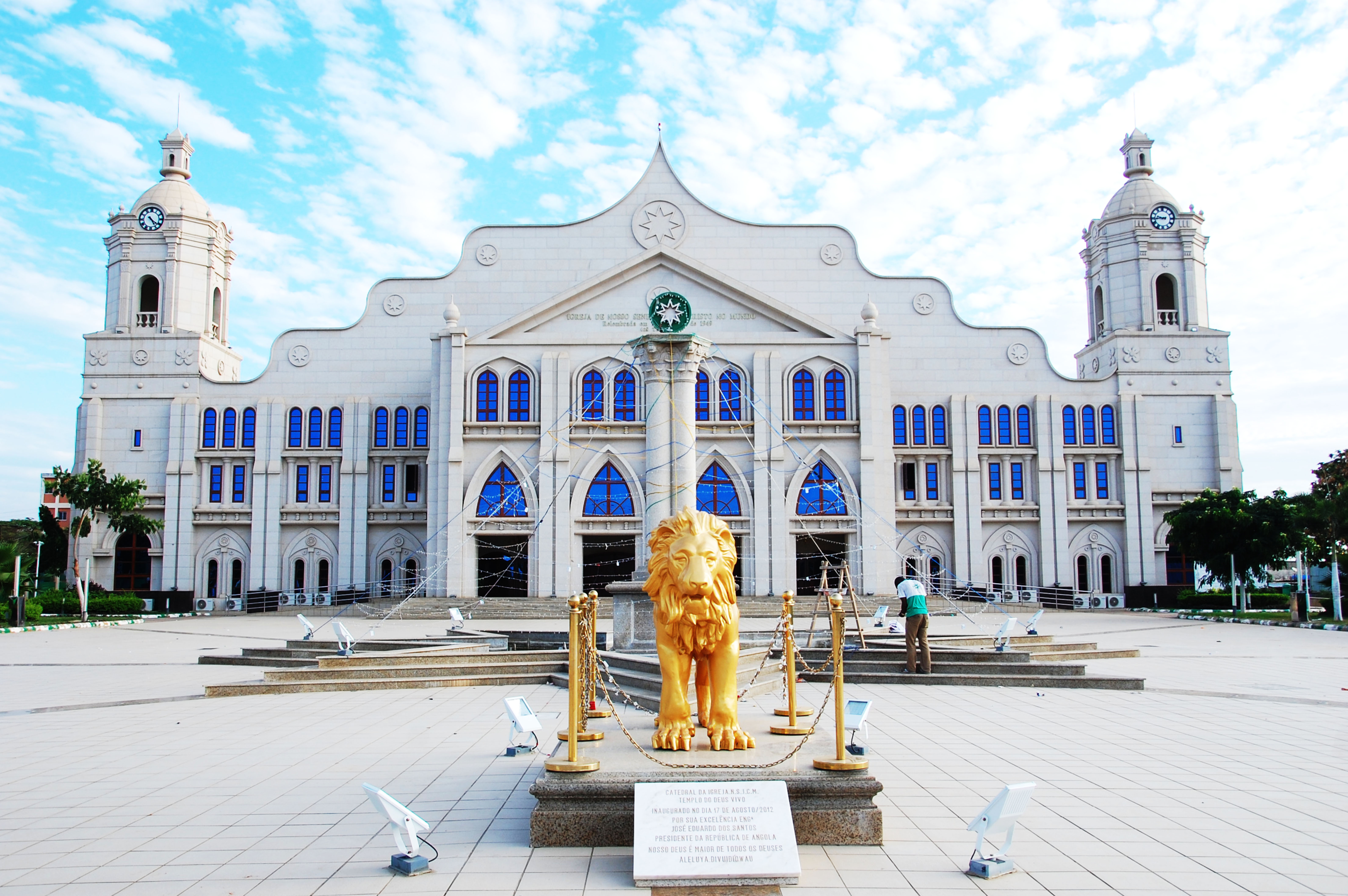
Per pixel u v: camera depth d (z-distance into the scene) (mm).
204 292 57438
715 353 49000
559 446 47844
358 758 13367
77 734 15375
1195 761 12898
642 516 47375
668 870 8055
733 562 10922
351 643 23984
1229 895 7801
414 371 55406
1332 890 7910
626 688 18828
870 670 22359
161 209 57094
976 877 8297
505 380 48812
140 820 10211
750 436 48438
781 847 8289
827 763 9492
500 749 13984
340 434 54969
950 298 56000
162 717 17219
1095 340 60969
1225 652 27969
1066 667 21328
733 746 10398
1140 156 59688
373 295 55781
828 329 49500
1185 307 57312
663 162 56188
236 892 8016
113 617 47250
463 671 22188
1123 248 58094
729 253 55750
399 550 54031
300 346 55625
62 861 8844
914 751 13648
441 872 8508
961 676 21172
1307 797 10914
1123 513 55062
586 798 9281
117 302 56188
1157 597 52750
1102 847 9102
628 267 50062
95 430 54719
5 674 23797
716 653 10695
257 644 31375
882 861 8766
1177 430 56000
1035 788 10344
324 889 8078
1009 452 55156
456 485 47688
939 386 55562
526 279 55656
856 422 48562
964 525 54250
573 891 8031
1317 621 41125
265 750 14000
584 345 49000
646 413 35312
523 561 50094
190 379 55156
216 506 54062
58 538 56750
